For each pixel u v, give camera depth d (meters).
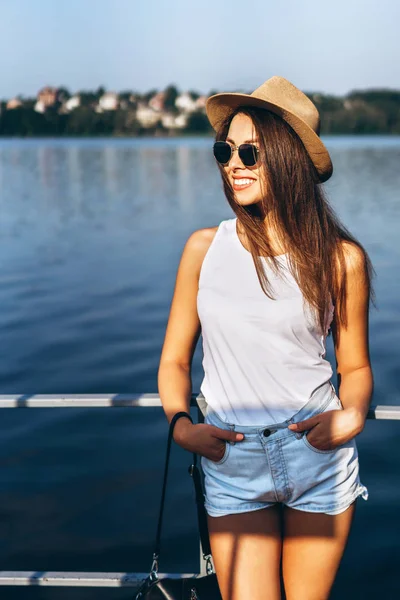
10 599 4.17
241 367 1.89
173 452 6.51
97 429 7.12
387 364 9.30
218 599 1.88
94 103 179.00
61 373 9.42
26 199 38.47
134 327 11.99
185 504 5.46
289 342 1.88
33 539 5.02
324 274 1.91
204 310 1.92
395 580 4.38
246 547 1.88
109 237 23.73
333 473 1.90
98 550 4.84
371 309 12.86
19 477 6.10
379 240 21.47
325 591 1.93
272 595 1.85
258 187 1.93
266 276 1.88
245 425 1.88
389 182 46.34
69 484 5.93
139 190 43.38
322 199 1.98
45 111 182.75
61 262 19.16
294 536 1.92
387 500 5.39
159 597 1.85
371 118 175.38
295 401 1.88
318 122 1.97
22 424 7.29
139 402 2.10
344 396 1.99
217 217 28.56
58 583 2.22
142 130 180.12
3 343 11.03
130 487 5.82
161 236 23.64
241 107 1.95
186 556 4.73
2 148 132.38
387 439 6.55
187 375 2.05
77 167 70.06
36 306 13.86
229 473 1.89
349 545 4.78
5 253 20.88
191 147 136.00
